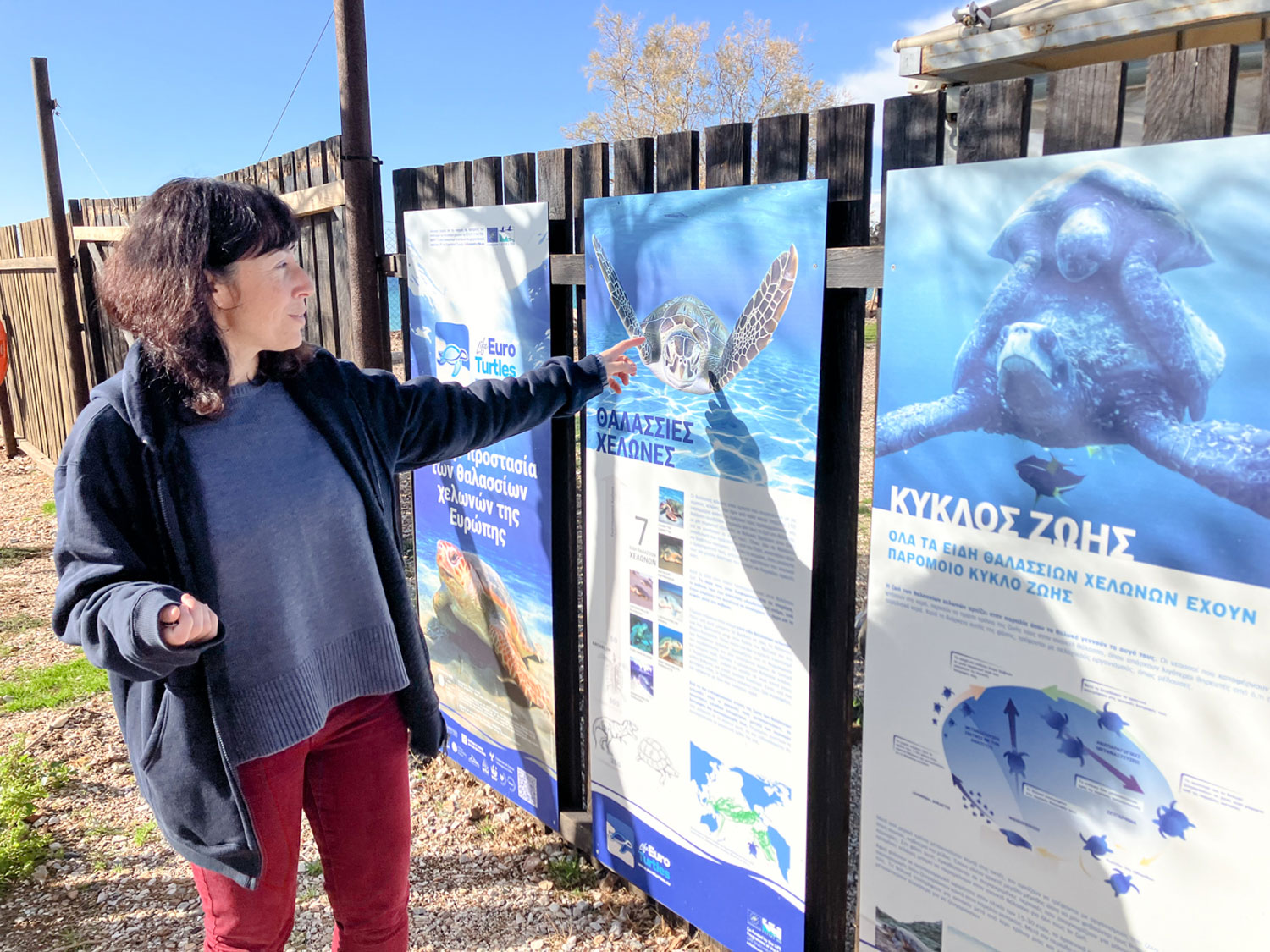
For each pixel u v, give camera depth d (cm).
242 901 172
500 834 318
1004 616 175
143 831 321
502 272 291
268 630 167
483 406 213
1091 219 152
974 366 172
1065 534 164
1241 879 151
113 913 282
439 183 318
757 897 240
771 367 212
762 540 222
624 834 280
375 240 346
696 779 252
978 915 189
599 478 267
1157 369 149
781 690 224
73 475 148
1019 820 179
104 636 139
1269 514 140
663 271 235
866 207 192
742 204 212
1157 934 163
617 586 267
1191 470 147
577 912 278
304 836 322
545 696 302
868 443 618
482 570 320
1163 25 301
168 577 159
